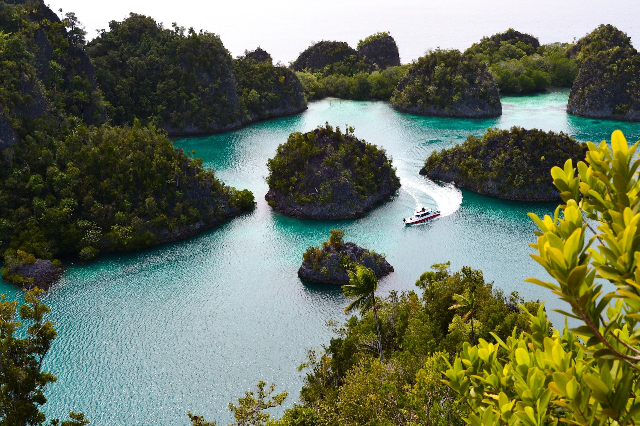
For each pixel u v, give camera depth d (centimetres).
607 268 1105
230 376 7969
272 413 7244
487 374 1802
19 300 9912
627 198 1222
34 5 19562
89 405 7475
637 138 18000
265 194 14788
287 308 9575
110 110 19162
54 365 8212
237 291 10150
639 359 1093
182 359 8325
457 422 3588
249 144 19238
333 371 7088
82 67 18588
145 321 9262
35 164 13138
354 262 10262
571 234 1117
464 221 12769
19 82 14625
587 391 1202
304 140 14862
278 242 12131
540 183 14012
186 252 11812
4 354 4609
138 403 7512
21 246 11250
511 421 1427
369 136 19312
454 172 15312
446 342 6431
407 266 10775
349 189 13538
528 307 7175
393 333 7656
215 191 13588
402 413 4541
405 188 14925
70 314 9481
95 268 11150
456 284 7881
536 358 1505
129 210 12675
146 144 13950
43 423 7125
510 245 11512
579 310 1097
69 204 12281
